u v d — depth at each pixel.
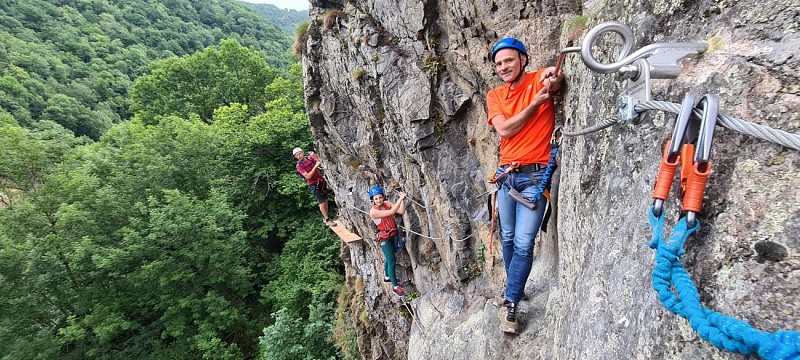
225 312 15.15
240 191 18.58
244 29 102.62
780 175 1.00
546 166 2.86
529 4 3.59
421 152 5.28
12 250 14.70
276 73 30.33
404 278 7.75
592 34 1.32
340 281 14.80
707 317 0.94
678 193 1.20
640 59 1.29
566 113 2.74
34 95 47.47
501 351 3.59
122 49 73.88
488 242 5.02
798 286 0.89
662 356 1.21
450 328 5.50
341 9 6.84
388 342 9.71
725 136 1.15
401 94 5.25
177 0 99.00
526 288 3.84
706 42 1.35
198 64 29.05
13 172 16.56
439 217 5.75
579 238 2.18
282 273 17.06
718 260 1.07
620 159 1.73
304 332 12.39
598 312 1.60
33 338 14.74
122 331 16.28
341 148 9.03
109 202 16.11
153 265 14.67
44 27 69.38
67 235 15.59
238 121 21.78
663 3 1.61
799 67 1.06
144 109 29.59
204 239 15.62
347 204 9.45
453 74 4.95
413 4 4.95
